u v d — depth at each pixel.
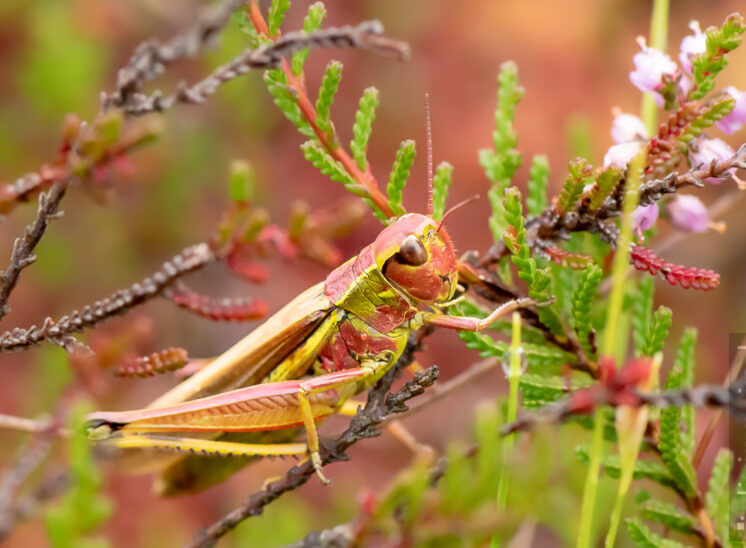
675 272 0.20
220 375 0.22
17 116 0.32
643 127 0.21
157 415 0.22
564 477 0.22
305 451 0.22
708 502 0.21
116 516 0.28
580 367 0.21
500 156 0.22
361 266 0.22
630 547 0.22
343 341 0.22
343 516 0.27
